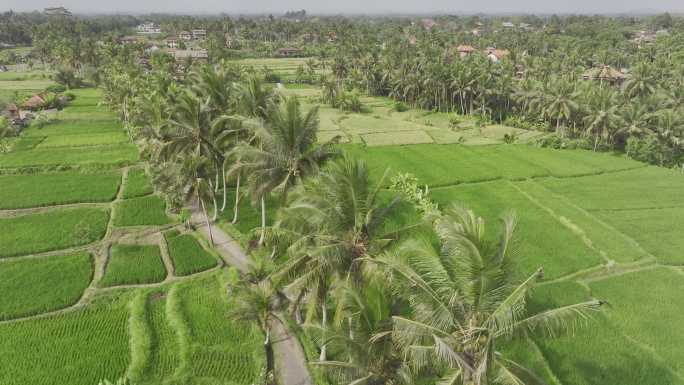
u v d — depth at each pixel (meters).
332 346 22.53
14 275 36.72
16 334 30.09
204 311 32.72
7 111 92.19
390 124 94.75
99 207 50.38
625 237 43.56
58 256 39.97
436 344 15.77
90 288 35.50
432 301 17.61
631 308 33.00
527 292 16.50
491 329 16.41
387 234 25.52
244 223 46.84
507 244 17.31
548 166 64.81
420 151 73.12
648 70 89.81
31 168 61.44
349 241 24.56
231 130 42.06
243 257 40.75
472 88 103.44
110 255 40.72
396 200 26.64
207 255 40.38
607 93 78.88
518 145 77.44
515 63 139.00
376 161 67.50
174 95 59.69
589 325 30.98
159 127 49.28
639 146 71.75
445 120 104.62
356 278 23.06
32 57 174.88
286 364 28.27
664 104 82.56
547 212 49.25
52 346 29.11
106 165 63.19
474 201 52.47
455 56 132.62
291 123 33.12
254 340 29.86
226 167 46.25
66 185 55.88
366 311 20.17
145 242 43.50
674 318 31.89
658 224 46.41
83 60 146.12
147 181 57.62
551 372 26.92
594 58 153.25
